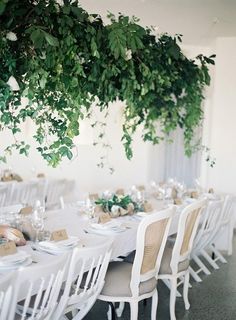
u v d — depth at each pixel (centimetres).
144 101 437
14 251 248
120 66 356
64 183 645
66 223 350
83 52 313
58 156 322
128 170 762
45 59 291
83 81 335
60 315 240
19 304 233
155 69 393
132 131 465
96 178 760
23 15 277
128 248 332
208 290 418
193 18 545
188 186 765
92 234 319
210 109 704
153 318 321
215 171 661
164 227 310
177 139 763
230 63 645
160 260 318
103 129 712
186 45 718
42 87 291
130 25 327
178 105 497
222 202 455
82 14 298
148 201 491
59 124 330
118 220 370
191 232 363
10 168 662
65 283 245
